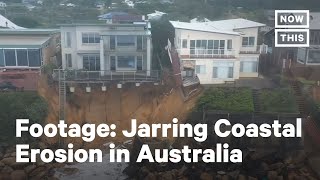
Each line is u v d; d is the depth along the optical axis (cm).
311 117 3969
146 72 4669
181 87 4456
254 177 3512
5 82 4406
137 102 4612
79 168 3834
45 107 4262
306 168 3581
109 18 6053
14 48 4538
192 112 4141
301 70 4600
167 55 5269
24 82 4416
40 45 4581
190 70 4522
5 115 4116
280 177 3453
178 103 4375
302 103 4138
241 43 4738
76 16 7231
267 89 4309
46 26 6675
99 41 4775
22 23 6850
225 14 6831
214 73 4566
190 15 6944
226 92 4259
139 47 4728
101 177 3659
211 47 4572
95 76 4584
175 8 7381
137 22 5256
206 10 7031
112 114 4578
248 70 4712
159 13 6988
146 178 3550
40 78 4491
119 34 4650
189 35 4541
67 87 4519
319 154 3725
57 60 5219
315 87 4256
